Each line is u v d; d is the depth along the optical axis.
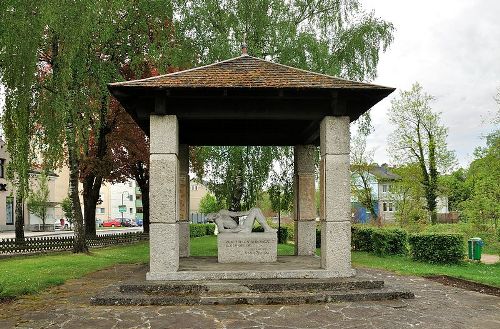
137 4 21.03
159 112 10.48
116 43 21.64
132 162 30.09
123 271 14.69
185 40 21.12
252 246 12.26
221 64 11.44
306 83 10.26
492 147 25.56
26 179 14.20
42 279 12.77
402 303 9.33
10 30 11.52
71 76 16.94
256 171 20.88
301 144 14.91
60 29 15.70
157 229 10.29
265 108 10.77
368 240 22.20
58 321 7.99
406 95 36.47
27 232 49.66
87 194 28.72
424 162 36.22
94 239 25.34
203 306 8.90
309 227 14.63
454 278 13.26
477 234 21.02
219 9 21.19
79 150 18.92
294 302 9.09
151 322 7.79
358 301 9.41
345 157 10.60
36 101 15.73
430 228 21.53
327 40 22.12
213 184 21.86
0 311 8.84
